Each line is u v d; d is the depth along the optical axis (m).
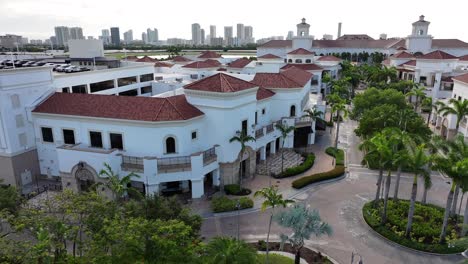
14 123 42.25
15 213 28.39
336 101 67.50
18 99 42.38
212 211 37.38
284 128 48.38
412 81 84.62
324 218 36.44
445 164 29.41
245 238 32.75
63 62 85.50
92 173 38.31
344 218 36.47
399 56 109.56
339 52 161.88
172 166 37.97
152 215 27.61
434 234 32.47
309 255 30.11
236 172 43.03
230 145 41.31
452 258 30.02
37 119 43.38
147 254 22.92
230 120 40.56
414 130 48.16
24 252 21.48
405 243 31.45
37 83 44.16
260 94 50.28
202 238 32.56
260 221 35.75
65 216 27.14
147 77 72.69
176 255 23.16
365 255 30.47
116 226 22.89
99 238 23.44
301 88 54.56
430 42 133.38
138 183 40.19
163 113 38.28
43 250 21.81
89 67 75.56
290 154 55.12
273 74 56.66
